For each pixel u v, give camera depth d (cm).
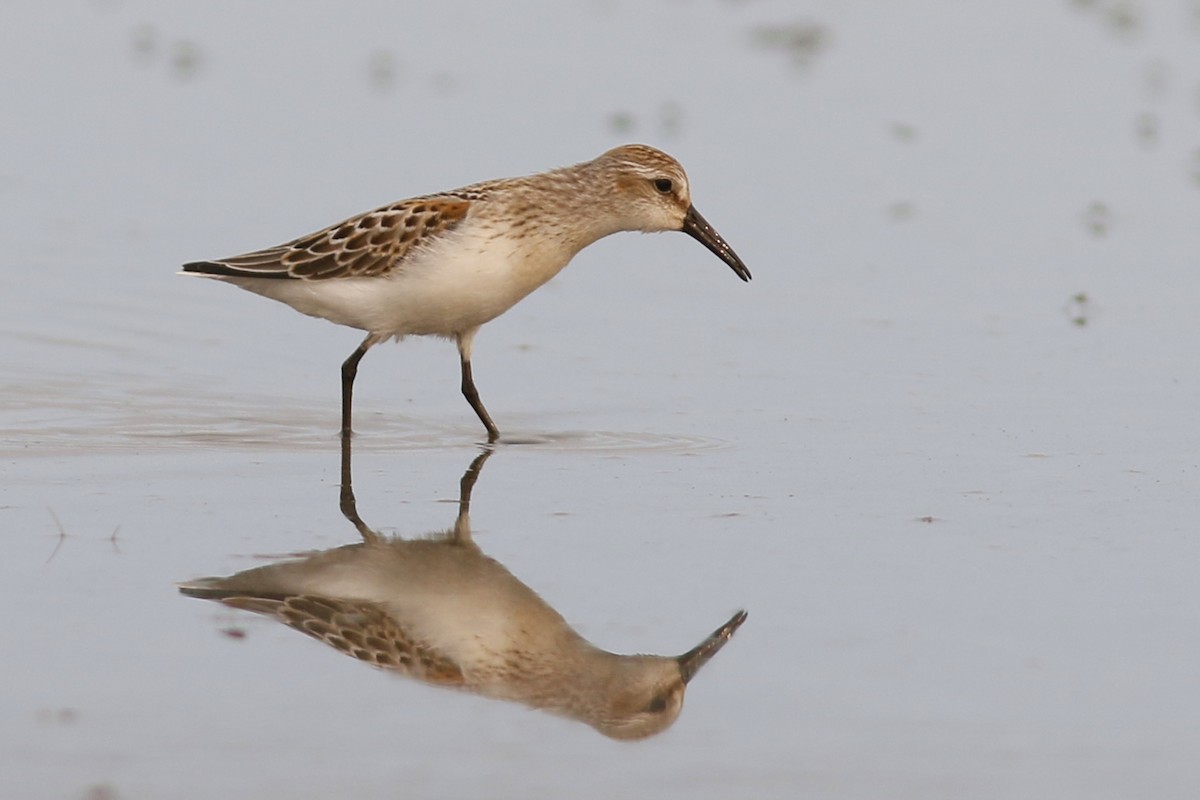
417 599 1056
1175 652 972
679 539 1178
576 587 1083
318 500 1275
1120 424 1481
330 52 2948
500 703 905
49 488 1292
